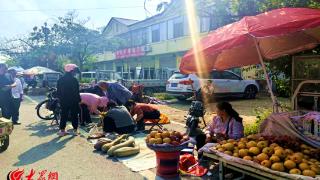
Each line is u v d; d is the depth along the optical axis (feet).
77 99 27.53
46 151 22.17
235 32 15.49
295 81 20.93
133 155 20.85
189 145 20.79
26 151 22.20
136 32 114.73
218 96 51.85
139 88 46.65
